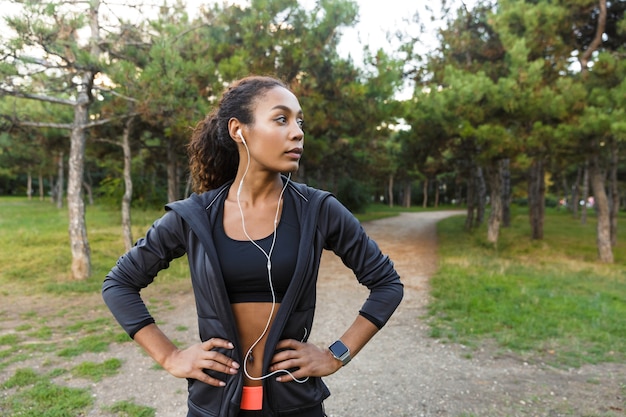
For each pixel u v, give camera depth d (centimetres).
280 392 118
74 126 843
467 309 658
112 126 1196
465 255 1230
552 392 382
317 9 1029
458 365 448
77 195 857
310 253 121
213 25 1038
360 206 3150
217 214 125
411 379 412
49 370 429
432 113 1204
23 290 779
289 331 121
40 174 3186
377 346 508
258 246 119
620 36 1218
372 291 131
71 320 608
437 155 1587
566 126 1015
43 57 702
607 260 1207
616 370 433
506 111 1109
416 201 6088
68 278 860
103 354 471
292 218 125
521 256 1278
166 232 126
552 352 484
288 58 1001
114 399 367
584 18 1171
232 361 117
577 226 2392
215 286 116
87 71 724
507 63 1223
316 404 124
